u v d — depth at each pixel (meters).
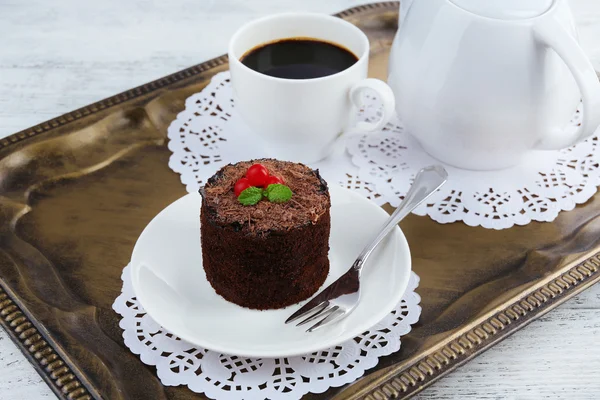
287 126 0.72
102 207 0.71
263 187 0.64
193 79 0.83
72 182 0.74
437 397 0.63
